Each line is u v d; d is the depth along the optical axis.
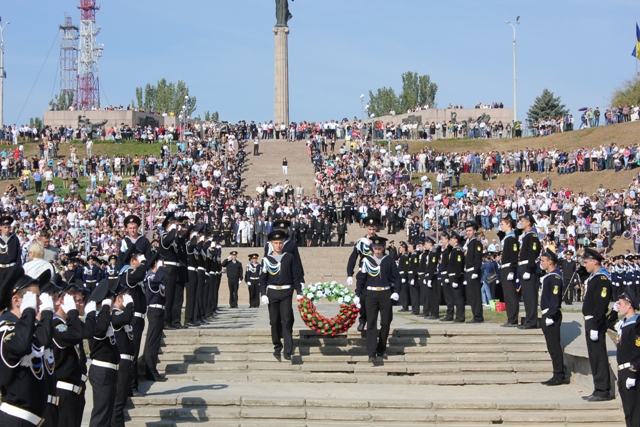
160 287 15.94
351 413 13.87
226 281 37.69
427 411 14.19
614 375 14.90
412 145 68.69
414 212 43.72
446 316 22.41
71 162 58.59
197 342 17.72
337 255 40.53
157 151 66.31
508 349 17.77
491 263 29.03
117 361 11.70
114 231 39.38
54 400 9.45
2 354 8.44
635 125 63.34
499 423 13.98
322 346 17.62
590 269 15.09
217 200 46.03
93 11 108.06
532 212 44.75
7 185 56.31
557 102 95.25
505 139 70.06
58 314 10.35
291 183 54.97
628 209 43.75
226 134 66.38
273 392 15.05
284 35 68.31
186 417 13.73
